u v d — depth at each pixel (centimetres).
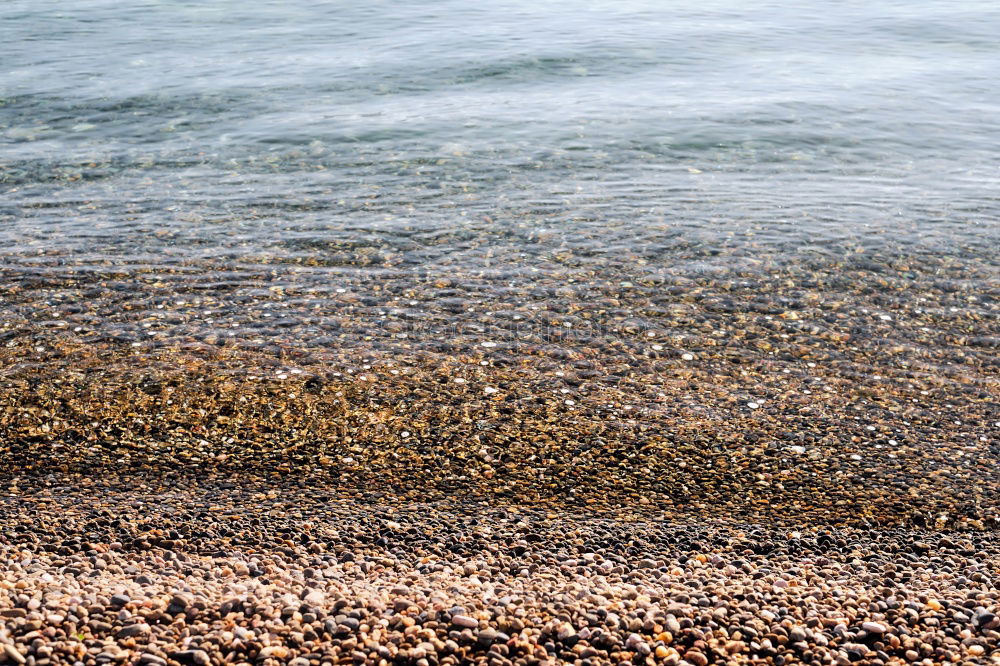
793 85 3312
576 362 1389
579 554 937
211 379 1309
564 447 1160
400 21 4641
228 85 3212
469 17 4806
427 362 1382
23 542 912
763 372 1361
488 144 2577
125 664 660
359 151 2511
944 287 1664
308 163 2411
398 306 1583
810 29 4547
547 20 4741
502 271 1738
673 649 707
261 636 698
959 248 1845
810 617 759
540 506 1036
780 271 1736
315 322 1513
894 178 2336
